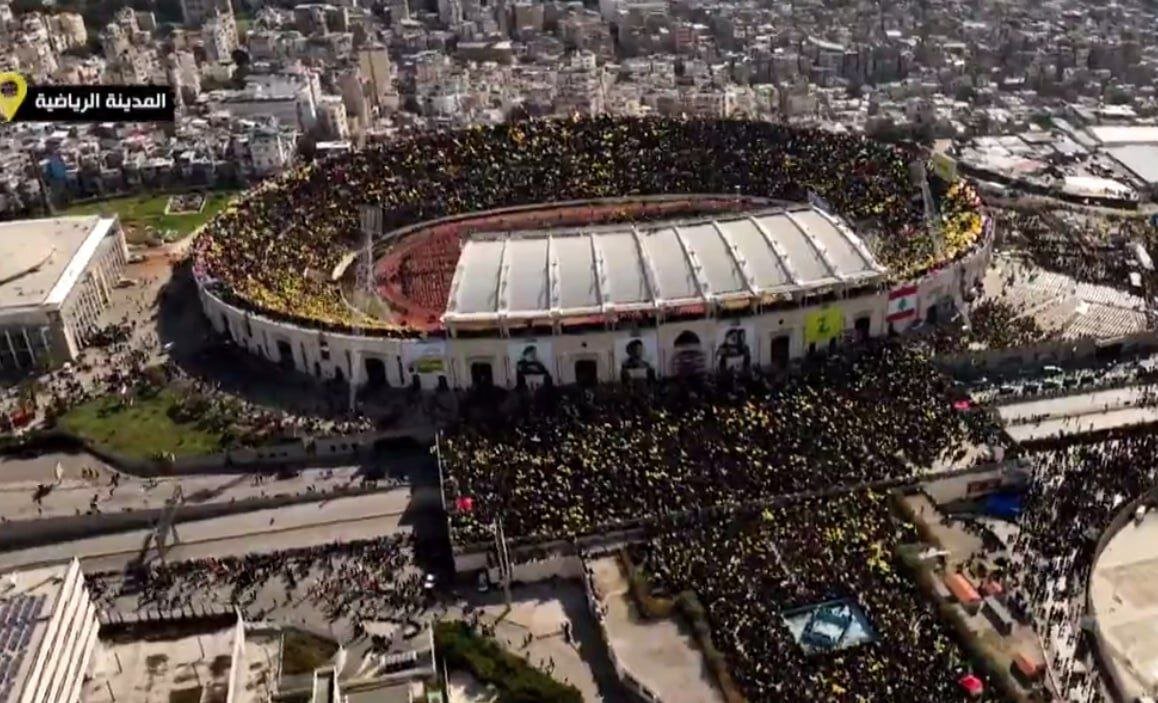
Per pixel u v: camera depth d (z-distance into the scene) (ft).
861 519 472.85
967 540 470.39
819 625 415.03
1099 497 494.59
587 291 620.90
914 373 584.40
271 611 449.48
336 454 571.69
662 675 405.18
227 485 547.90
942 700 374.02
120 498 539.70
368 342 617.21
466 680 410.93
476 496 496.64
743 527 470.80
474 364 615.98
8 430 605.31
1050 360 629.51
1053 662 400.47
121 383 649.61
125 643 408.46
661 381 618.85
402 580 467.52
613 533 475.31
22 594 375.66
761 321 618.44
